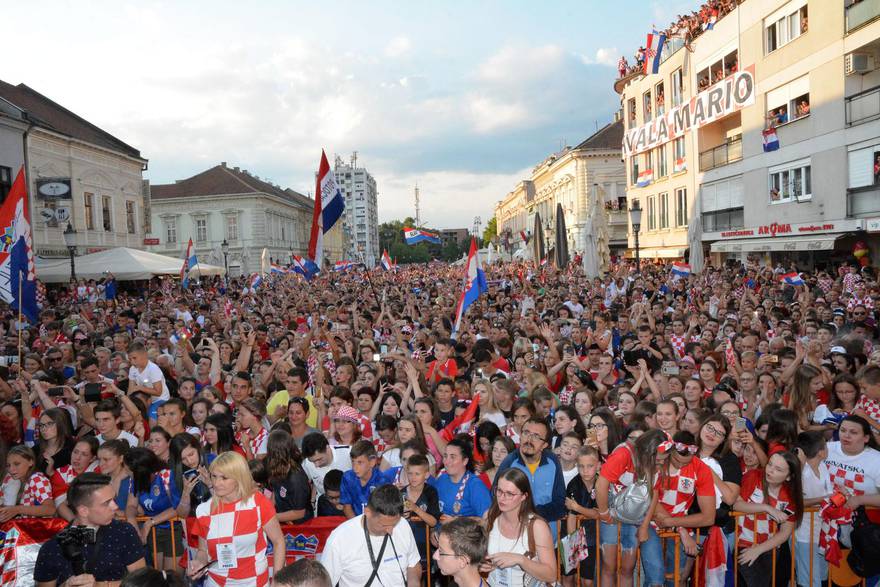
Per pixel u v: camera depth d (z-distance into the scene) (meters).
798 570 5.37
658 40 34.50
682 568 5.45
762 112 26.70
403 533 4.43
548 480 5.32
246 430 7.12
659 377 8.29
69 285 28.09
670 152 36.75
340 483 5.85
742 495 5.52
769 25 26.23
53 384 9.15
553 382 9.34
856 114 21.19
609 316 13.10
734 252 30.72
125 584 3.41
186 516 5.52
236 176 78.81
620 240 55.28
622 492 5.04
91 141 38.81
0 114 29.30
